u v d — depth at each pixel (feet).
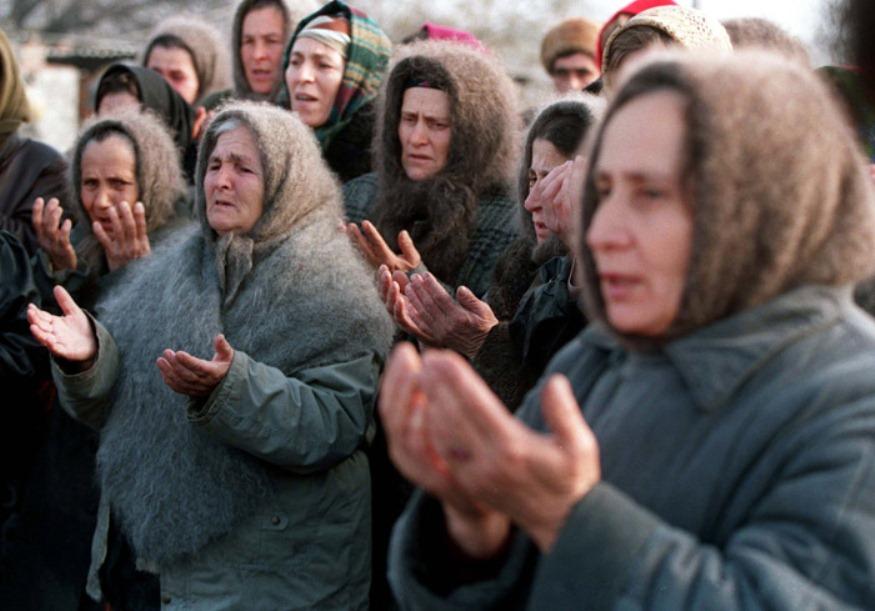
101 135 11.63
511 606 4.18
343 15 12.75
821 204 3.89
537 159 8.96
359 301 9.13
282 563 8.71
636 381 4.17
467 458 3.71
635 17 9.33
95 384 9.27
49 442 10.87
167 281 9.56
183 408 8.93
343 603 8.91
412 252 9.46
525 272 9.02
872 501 3.60
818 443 3.72
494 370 7.84
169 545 8.75
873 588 3.51
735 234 3.83
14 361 10.74
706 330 3.98
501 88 10.67
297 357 8.91
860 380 3.78
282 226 9.43
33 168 12.76
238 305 9.18
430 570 4.19
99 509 9.82
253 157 9.45
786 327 3.93
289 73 12.62
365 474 9.15
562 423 3.68
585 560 3.70
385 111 10.83
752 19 9.79
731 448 3.87
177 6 71.20
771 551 3.64
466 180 10.37
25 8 72.69
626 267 3.96
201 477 8.75
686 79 3.91
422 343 8.49
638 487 3.99
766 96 3.86
